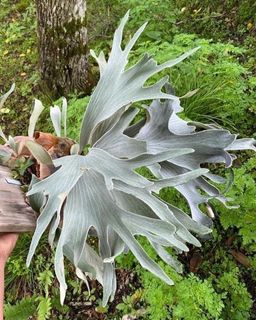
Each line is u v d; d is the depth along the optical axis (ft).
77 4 10.70
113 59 4.73
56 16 10.77
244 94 9.43
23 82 13.10
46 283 8.34
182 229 4.05
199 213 4.98
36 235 3.73
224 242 8.50
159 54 9.25
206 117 9.52
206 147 4.63
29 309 8.32
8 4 16.12
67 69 11.54
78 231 3.92
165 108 4.74
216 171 8.79
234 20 12.64
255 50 11.60
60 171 4.01
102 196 4.01
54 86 11.96
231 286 7.82
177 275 7.38
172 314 7.53
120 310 8.38
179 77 9.31
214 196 5.00
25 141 4.22
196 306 7.02
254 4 12.26
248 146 4.91
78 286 8.69
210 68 9.33
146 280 7.45
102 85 4.64
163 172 4.68
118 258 7.71
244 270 8.31
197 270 8.39
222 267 8.31
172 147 4.63
